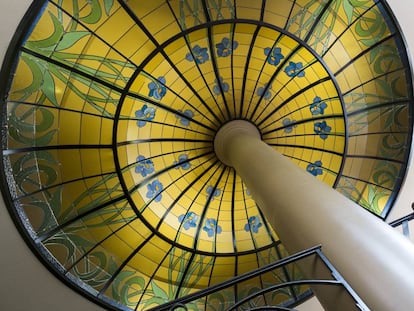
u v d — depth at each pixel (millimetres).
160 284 11234
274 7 9406
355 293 4336
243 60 10453
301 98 11242
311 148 11992
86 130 9820
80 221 10281
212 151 11414
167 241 11492
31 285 9398
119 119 10125
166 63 9930
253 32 9828
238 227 12336
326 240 5285
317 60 10375
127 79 9695
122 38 9086
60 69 8852
